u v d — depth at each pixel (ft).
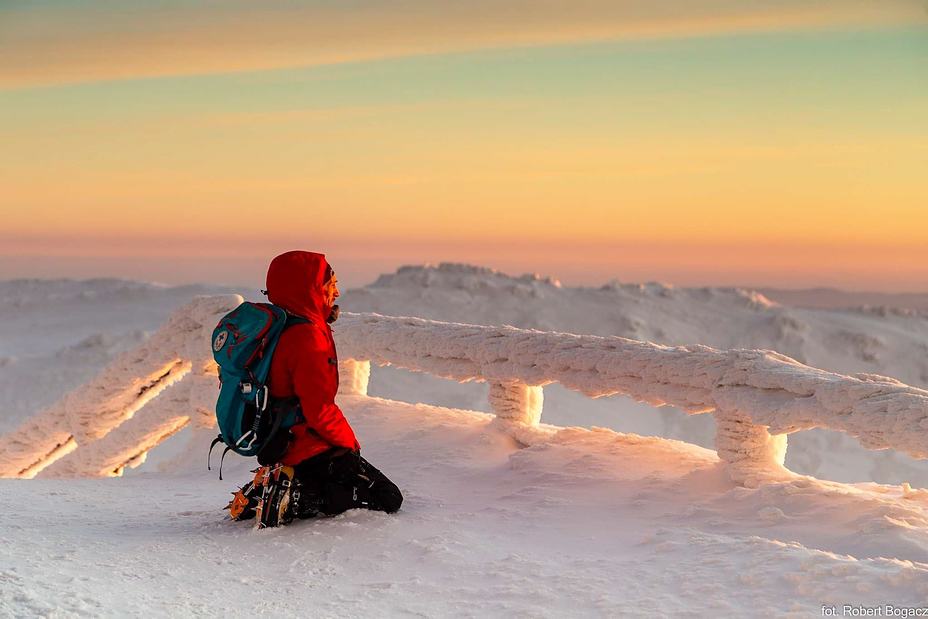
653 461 22.02
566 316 175.01
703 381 20.31
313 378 18.04
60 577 13.50
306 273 18.56
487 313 175.83
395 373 138.82
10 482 25.05
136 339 158.20
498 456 24.34
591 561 15.38
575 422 127.24
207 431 31.27
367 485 18.86
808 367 19.57
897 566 13.38
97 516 19.95
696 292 196.03
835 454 114.42
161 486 25.13
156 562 15.35
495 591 13.88
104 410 35.96
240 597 13.55
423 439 26.07
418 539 16.94
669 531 16.63
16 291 234.99
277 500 18.11
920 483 104.58
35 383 132.77
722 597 13.05
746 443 19.76
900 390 17.34
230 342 18.21
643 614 12.61
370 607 13.26
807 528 16.51
